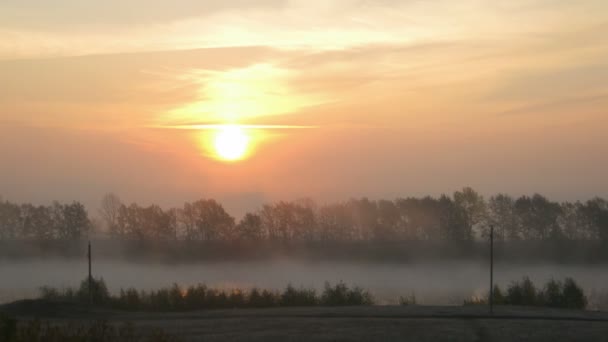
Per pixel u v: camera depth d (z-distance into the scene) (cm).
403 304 4522
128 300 4381
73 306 3931
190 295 4384
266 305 4322
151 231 11394
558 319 3319
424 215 10869
